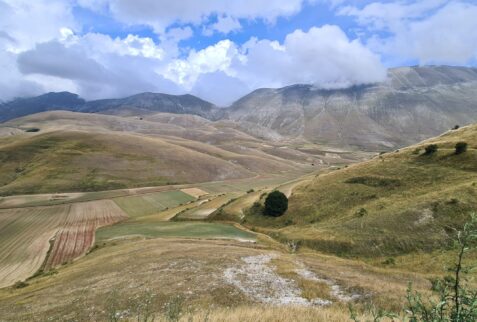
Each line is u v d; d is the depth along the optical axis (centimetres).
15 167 15350
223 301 2297
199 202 10431
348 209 6081
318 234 5247
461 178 5519
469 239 451
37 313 2486
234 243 5200
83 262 5012
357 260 4322
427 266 3556
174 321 1128
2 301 3388
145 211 10606
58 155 16612
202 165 19025
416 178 6134
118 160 17362
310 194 7231
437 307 476
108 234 7388
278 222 6644
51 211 10350
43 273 5509
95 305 2422
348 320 1116
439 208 4700
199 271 3108
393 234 4544
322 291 2517
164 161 18338
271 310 1372
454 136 7712
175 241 5347
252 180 17938
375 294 2334
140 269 3362
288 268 3247
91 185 14200
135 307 2247
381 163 7338
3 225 8744
